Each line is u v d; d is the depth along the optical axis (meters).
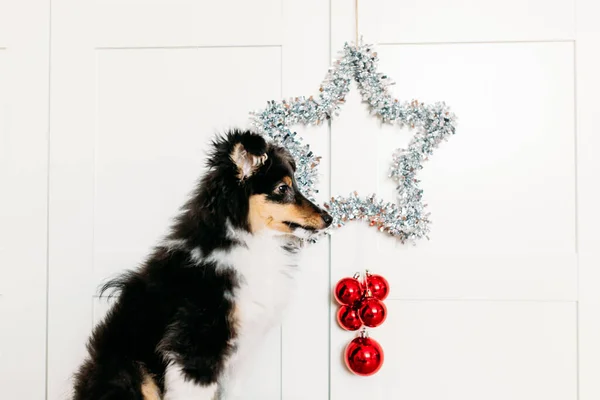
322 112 1.22
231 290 1.05
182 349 1.02
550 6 1.23
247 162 1.08
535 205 1.23
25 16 1.26
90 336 1.17
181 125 1.26
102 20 1.26
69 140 1.26
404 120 1.23
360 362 1.13
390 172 1.24
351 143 1.24
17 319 1.25
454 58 1.25
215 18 1.26
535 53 1.24
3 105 1.26
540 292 1.22
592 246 1.21
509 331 1.22
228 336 1.04
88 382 1.06
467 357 1.22
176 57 1.26
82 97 1.26
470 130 1.24
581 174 1.22
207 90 1.26
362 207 1.21
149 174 1.26
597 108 1.23
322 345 1.22
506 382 1.22
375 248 1.23
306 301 1.22
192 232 1.08
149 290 1.08
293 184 1.13
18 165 1.26
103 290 1.17
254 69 1.26
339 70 1.23
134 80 1.26
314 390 1.22
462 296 1.22
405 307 1.23
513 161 1.24
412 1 1.25
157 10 1.26
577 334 1.21
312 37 1.25
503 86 1.24
